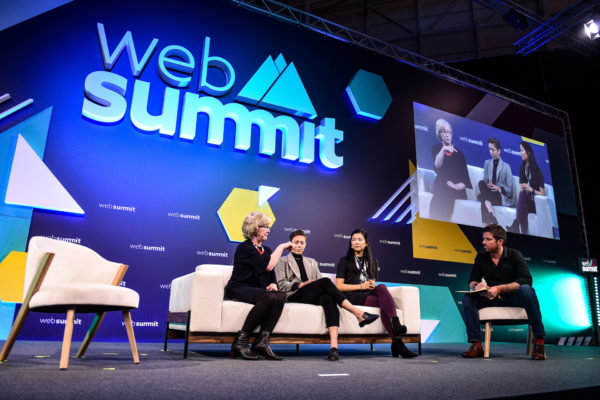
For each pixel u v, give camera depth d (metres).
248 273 2.49
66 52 3.73
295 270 2.80
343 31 7.02
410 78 5.52
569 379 1.67
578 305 5.80
